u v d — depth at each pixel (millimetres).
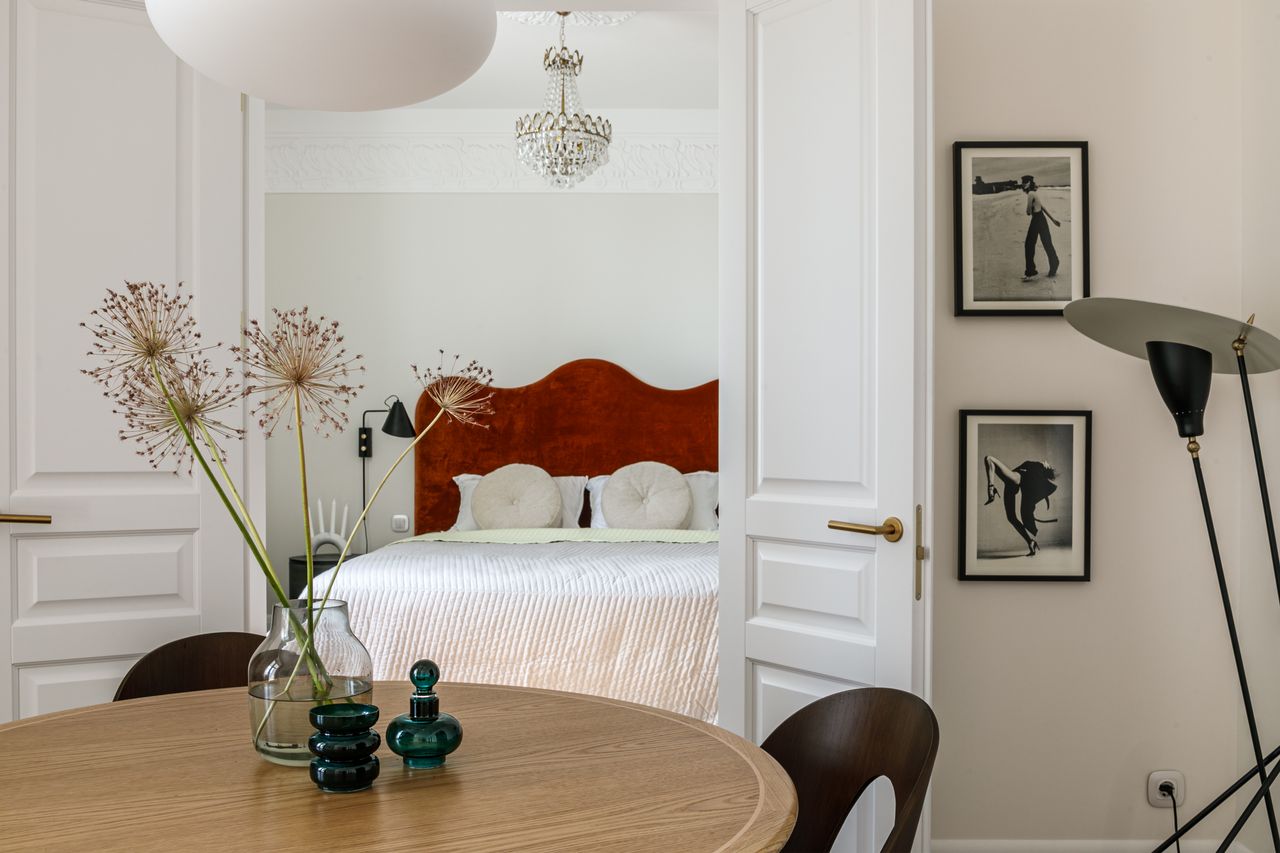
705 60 5633
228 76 1614
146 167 2832
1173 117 3098
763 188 2820
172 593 2855
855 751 1861
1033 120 3105
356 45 1548
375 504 6500
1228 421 3084
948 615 3109
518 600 4082
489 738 1707
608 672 4027
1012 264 3080
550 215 6637
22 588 2721
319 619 1580
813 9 2703
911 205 2488
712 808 1372
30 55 2730
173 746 1654
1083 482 3076
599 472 6414
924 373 2498
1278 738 2859
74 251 2758
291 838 1252
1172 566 3100
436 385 1685
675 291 6645
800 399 2727
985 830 3109
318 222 6562
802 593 2709
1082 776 3105
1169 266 3094
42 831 1271
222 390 2869
